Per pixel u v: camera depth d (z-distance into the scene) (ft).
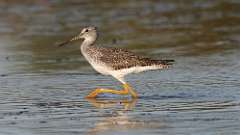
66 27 93.40
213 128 45.06
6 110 51.29
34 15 102.83
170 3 110.32
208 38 83.56
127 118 48.44
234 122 46.39
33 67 69.62
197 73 64.28
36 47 81.15
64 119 48.49
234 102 52.16
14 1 111.75
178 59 71.67
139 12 103.50
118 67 55.67
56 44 82.48
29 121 48.03
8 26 95.45
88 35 58.34
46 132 45.19
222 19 95.96
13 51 78.79
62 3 111.55
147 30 90.12
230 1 109.40
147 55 73.82
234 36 84.28
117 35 86.89
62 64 71.15
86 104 53.16
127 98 55.21
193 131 44.50
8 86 60.29
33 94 56.90
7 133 45.09
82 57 75.05
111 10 105.60
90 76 64.59
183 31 88.63
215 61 70.08
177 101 53.26
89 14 102.73
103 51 56.39
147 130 45.11
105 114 49.78
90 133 44.78
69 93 57.21
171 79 62.08
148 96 55.62
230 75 62.75
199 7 106.01
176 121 47.11
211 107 50.80
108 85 60.44
